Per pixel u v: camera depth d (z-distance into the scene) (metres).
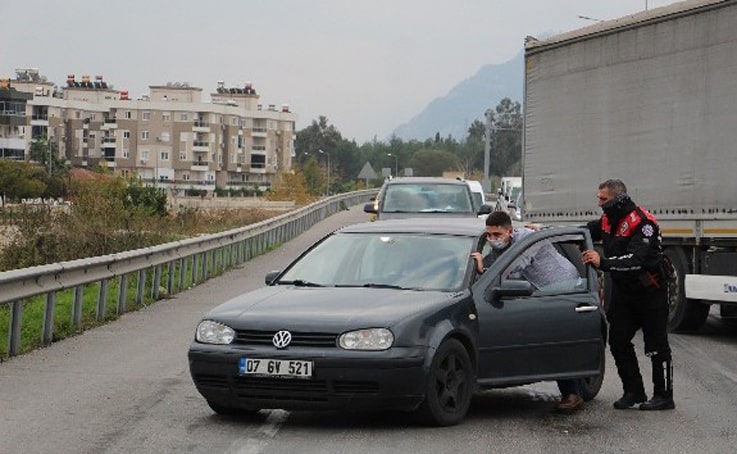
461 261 9.82
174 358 12.86
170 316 17.25
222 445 8.43
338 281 9.96
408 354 8.73
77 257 23.03
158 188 40.06
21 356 12.98
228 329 9.06
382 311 8.94
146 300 19.36
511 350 9.70
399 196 23.33
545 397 10.94
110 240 23.94
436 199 23.19
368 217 54.53
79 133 152.38
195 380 9.18
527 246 10.12
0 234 23.03
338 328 8.76
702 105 16.00
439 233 10.23
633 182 17.58
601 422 9.66
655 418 9.88
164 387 10.92
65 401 10.13
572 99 19.41
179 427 9.09
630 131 17.70
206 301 19.61
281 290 9.77
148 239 25.44
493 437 8.86
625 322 10.38
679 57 16.52
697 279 16.06
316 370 8.70
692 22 16.23
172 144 152.00
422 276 9.75
